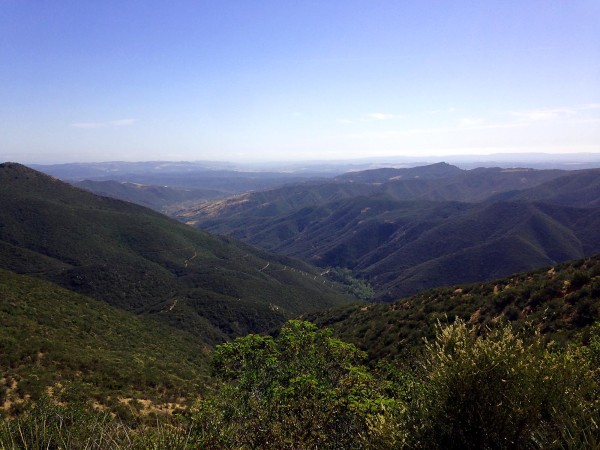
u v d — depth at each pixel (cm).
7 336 2328
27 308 3188
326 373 824
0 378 1769
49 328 2939
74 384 1922
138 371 2536
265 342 897
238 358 872
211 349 5416
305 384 626
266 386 758
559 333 1382
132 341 3744
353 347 876
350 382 664
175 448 417
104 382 2147
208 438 462
